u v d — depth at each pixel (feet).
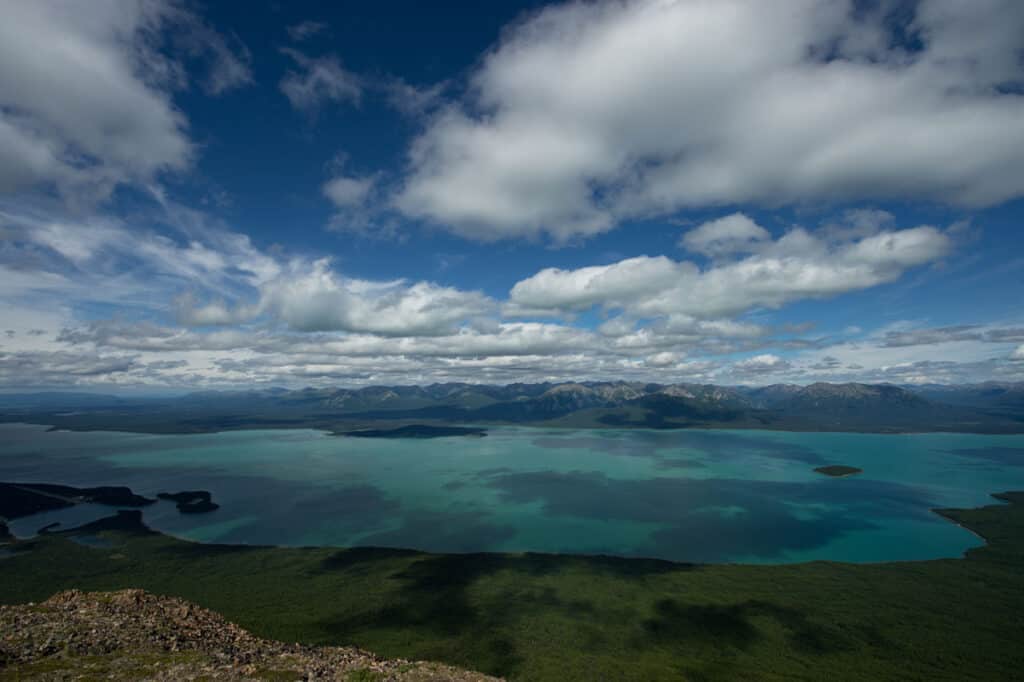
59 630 183.11
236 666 163.53
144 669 154.30
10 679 139.44
